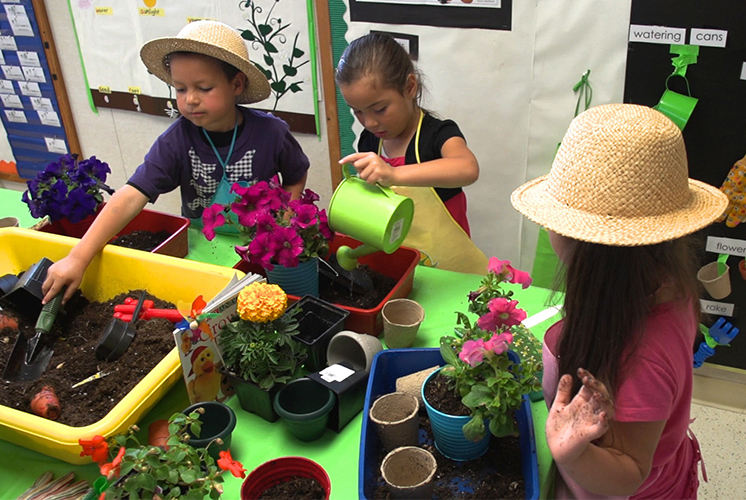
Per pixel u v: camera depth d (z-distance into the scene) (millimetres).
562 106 1857
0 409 903
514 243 2127
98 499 853
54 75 2670
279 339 993
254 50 2232
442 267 1572
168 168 1521
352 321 1169
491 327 923
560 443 691
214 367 1012
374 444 929
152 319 1167
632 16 1661
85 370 1069
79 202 1519
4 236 1400
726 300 1874
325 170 2357
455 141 1469
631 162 662
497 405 834
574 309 739
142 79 2510
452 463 936
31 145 2953
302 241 1141
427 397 947
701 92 1664
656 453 807
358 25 2018
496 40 1856
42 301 1211
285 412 930
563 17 1743
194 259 1521
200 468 847
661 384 705
